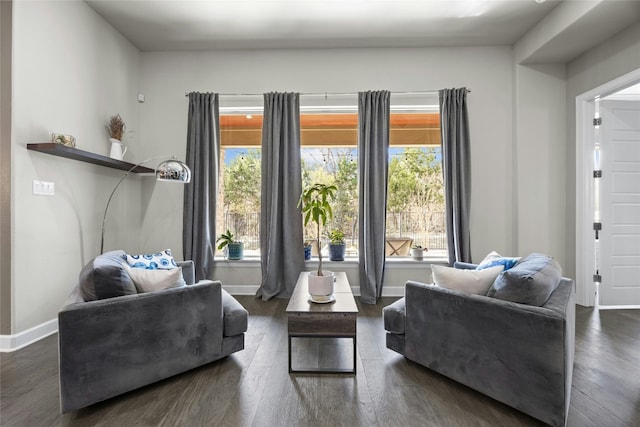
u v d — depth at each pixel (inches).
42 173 103.3
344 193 161.3
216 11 127.6
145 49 156.9
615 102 136.1
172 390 73.2
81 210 120.3
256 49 156.6
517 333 63.1
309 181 161.5
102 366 65.8
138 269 78.2
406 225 160.9
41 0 102.8
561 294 69.7
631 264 135.6
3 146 93.8
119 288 70.0
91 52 125.4
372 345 97.9
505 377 64.7
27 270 98.3
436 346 77.3
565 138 147.5
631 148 136.4
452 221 148.7
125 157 147.9
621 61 120.6
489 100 152.6
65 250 112.6
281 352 93.3
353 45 152.7
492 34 143.3
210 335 82.7
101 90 131.4
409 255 160.9
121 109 144.6
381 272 148.3
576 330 109.3
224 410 66.2
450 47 153.6
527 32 141.0
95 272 68.5
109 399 69.7
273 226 149.2
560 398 57.7
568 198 145.9
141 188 158.2
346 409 66.4
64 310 62.5
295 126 152.3
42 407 66.9
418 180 160.7
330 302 85.9
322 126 161.6
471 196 152.3
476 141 153.0
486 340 67.8
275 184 149.4
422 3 122.5
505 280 67.8
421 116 160.4
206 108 152.9
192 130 152.6
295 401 69.2
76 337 63.1
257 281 157.3
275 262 151.3
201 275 151.3
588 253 136.7
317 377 78.9
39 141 102.3
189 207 150.9
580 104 139.0
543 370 59.6
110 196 129.0
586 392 72.2
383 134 149.0
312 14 129.2
